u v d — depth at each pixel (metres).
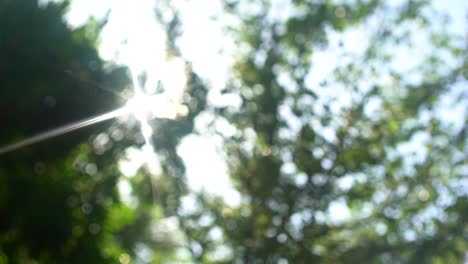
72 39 9.15
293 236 17.67
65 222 8.80
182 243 19.14
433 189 18.03
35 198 8.66
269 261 17.62
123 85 9.79
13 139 8.84
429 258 17.09
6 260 8.48
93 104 9.46
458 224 17.27
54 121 9.14
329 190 17.83
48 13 8.93
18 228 8.56
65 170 9.47
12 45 8.76
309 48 18.56
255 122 17.88
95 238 9.21
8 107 8.78
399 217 17.78
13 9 8.77
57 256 8.71
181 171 13.66
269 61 18.36
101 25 9.56
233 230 17.83
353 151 17.91
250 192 18.05
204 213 17.95
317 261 17.59
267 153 17.92
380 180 18.23
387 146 18.28
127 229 10.72
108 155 10.70
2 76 8.73
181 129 13.01
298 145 17.98
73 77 9.23
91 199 9.72
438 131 18.36
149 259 16.58
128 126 11.00
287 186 17.75
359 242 17.81
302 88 18.05
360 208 18.19
